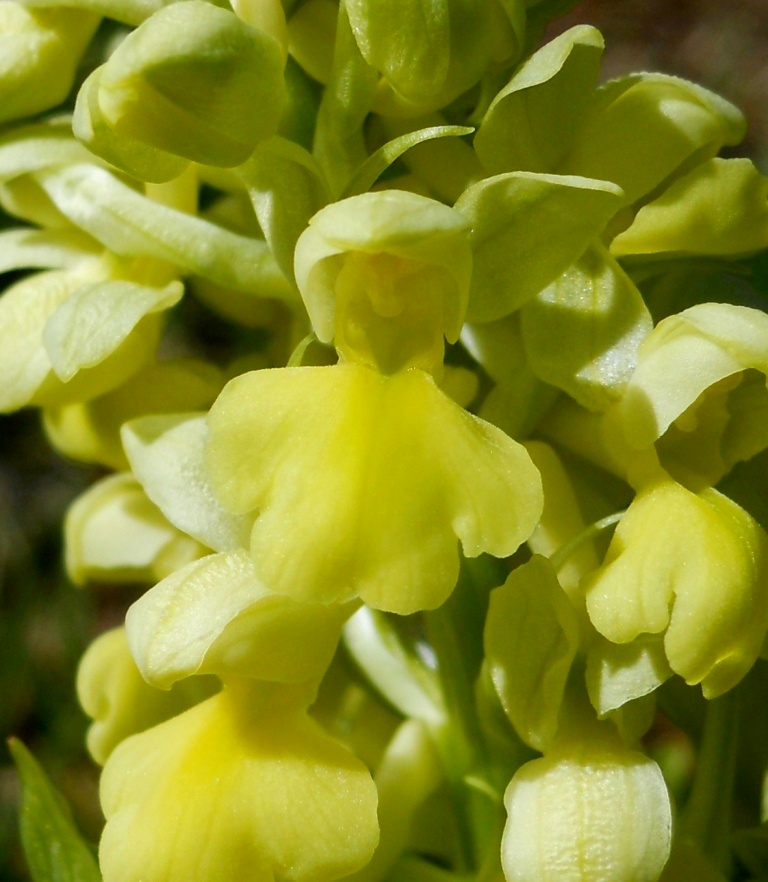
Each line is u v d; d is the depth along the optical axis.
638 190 0.12
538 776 0.12
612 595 0.11
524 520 0.11
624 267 0.12
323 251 0.11
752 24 0.31
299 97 0.12
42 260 0.13
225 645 0.12
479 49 0.12
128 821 0.12
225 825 0.12
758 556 0.11
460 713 0.12
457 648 0.12
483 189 0.11
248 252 0.12
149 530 0.13
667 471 0.12
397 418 0.11
